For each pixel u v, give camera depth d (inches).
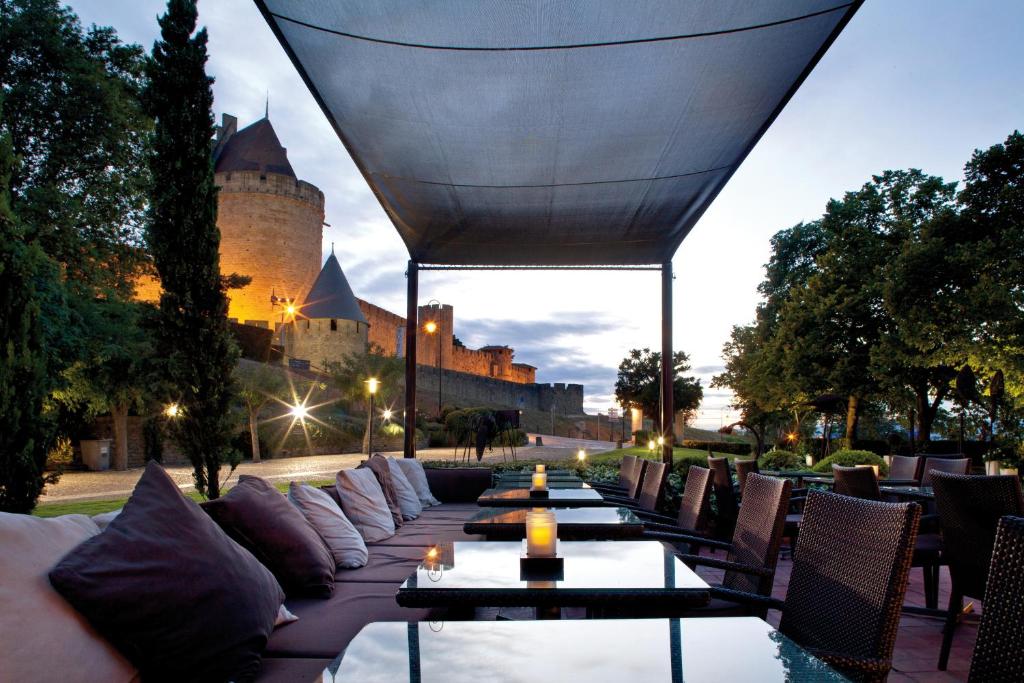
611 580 74.0
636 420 1053.8
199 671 63.9
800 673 42.6
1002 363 596.1
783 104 158.9
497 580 74.4
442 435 1156.5
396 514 180.9
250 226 1813.5
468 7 129.2
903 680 112.5
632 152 189.9
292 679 70.4
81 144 682.2
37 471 107.7
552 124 176.1
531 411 2098.9
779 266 1098.1
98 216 684.1
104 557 60.4
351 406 1238.3
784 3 124.9
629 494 225.8
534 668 44.1
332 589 107.1
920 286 682.2
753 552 97.8
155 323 153.6
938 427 967.6
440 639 51.1
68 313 559.2
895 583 56.4
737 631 52.0
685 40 138.4
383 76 154.3
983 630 45.3
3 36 622.5
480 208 232.1
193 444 152.9
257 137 1967.3
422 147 188.9
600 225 245.0
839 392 828.0
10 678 46.7
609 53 144.1
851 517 65.6
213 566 69.8
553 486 202.1
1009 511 109.9
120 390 780.6
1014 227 624.1
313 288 1738.4
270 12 131.7
